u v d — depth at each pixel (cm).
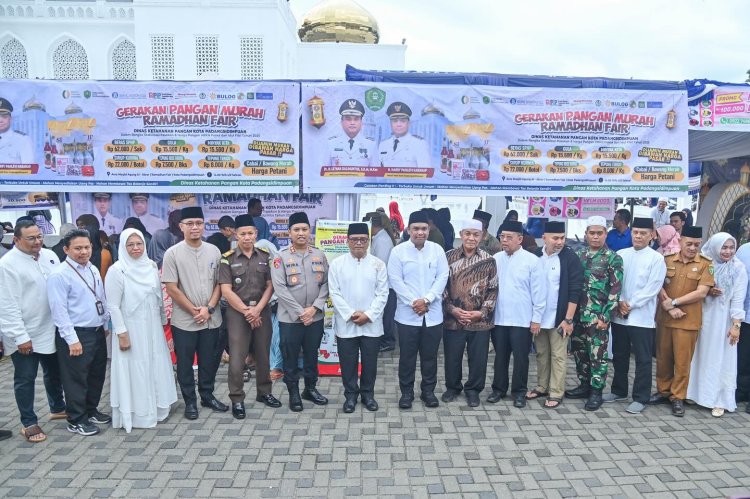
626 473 374
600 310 483
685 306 475
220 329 528
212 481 359
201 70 2391
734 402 480
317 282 480
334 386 548
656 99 624
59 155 596
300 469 376
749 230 823
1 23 2517
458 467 380
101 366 450
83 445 410
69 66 2581
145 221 649
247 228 459
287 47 2511
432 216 677
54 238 953
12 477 362
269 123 605
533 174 624
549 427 448
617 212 675
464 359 645
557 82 619
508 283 491
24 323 411
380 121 607
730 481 366
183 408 488
